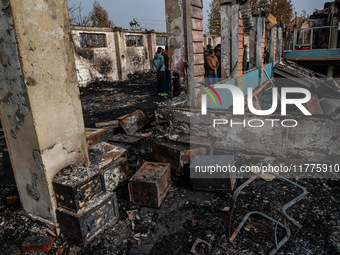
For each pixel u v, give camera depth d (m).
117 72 16.05
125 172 3.77
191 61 4.90
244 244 2.56
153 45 20.02
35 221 2.97
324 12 21.23
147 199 3.22
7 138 2.71
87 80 14.05
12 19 2.09
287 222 2.86
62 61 2.57
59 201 2.66
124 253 2.54
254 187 3.63
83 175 2.69
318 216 2.96
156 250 2.56
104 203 2.82
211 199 3.40
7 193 3.69
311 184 3.64
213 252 2.48
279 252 2.44
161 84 10.80
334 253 2.42
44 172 2.56
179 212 3.16
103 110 8.70
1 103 2.55
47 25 2.37
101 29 14.58
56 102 2.56
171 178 3.93
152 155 4.37
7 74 2.35
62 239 2.73
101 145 3.73
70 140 2.77
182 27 4.72
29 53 2.24
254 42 12.44
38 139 2.43
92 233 2.72
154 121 6.45
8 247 2.63
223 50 7.11
